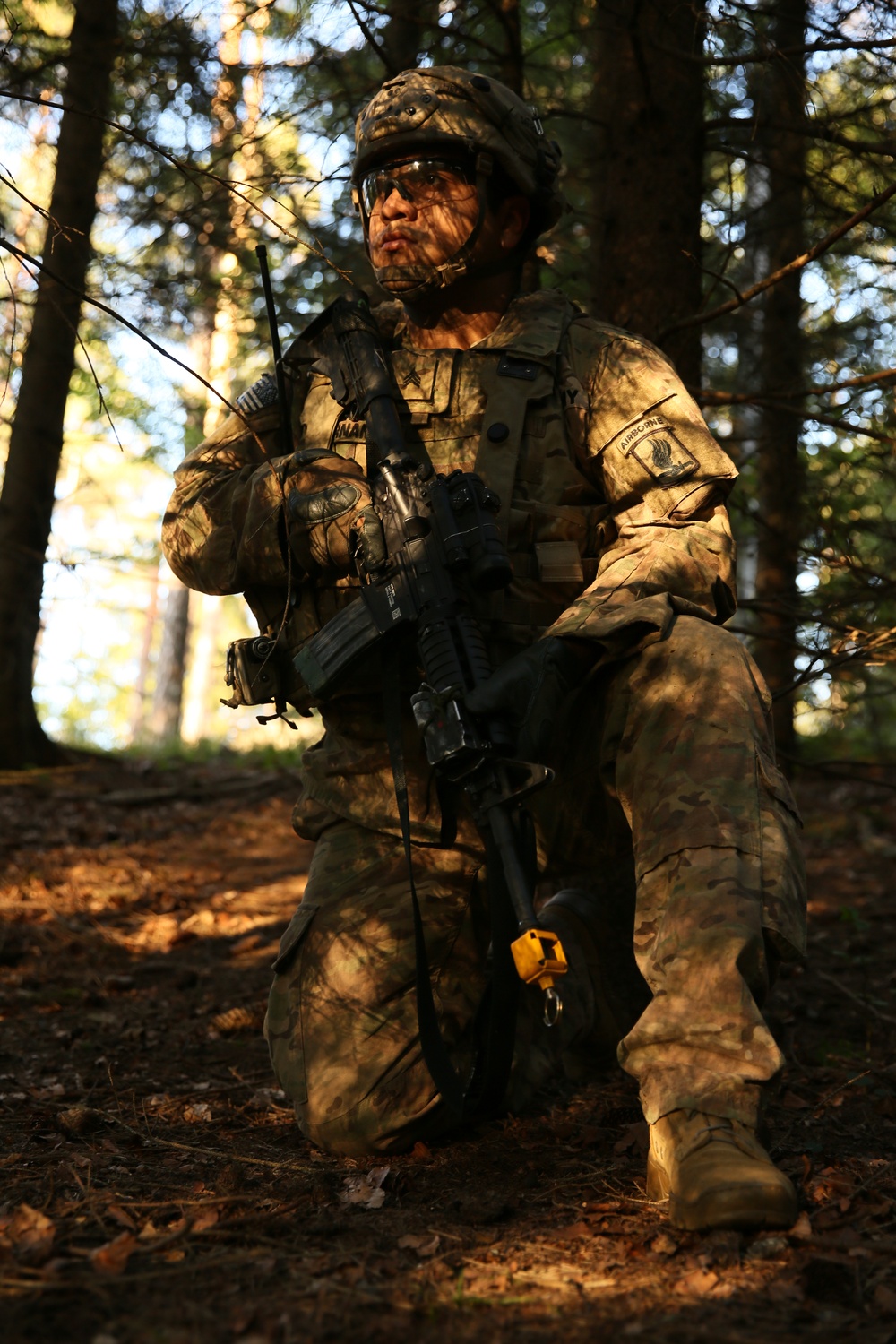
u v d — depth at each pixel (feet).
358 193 9.04
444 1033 8.22
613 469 8.37
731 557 8.27
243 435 9.19
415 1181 7.52
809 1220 6.38
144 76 13.37
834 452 13.67
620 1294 5.58
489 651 8.20
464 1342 5.05
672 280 12.38
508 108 8.67
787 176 12.55
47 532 28.14
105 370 22.20
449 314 8.94
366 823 8.57
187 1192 7.09
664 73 12.34
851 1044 11.73
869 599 11.93
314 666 8.13
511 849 6.93
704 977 6.63
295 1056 8.27
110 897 19.40
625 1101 9.41
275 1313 5.32
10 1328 5.09
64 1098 9.57
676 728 7.21
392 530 7.92
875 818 25.58
